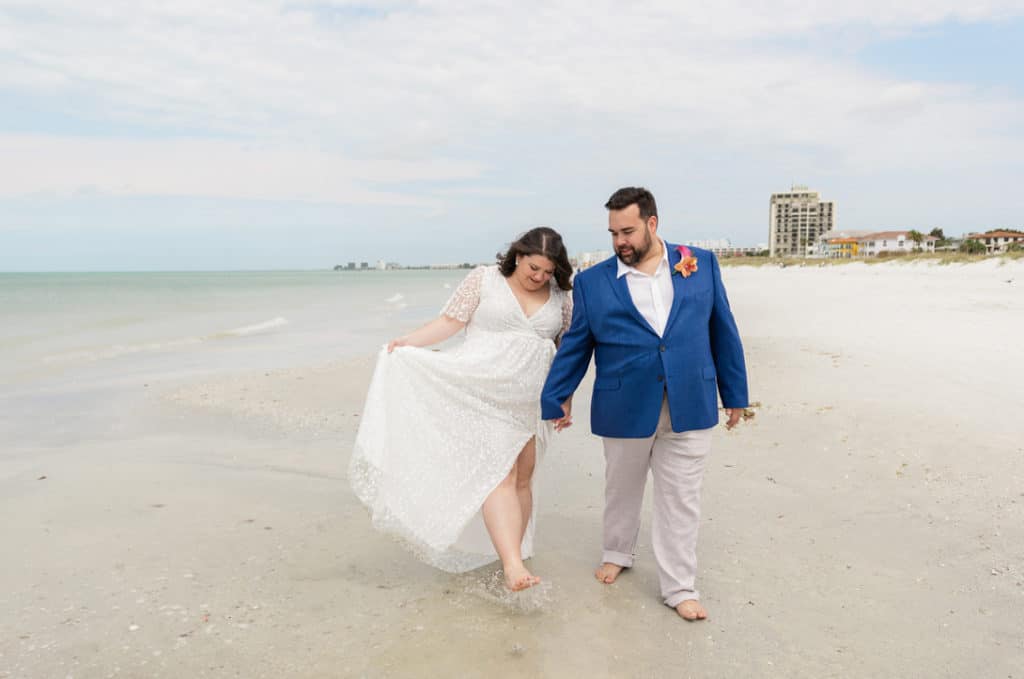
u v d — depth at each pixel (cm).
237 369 1037
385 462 335
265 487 493
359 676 262
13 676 261
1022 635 277
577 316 324
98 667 268
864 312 1509
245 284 6788
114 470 532
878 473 468
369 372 979
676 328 306
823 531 388
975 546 355
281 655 277
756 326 1332
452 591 336
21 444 619
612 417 318
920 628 287
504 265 343
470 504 326
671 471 314
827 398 668
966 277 3062
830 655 272
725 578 341
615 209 301
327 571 357
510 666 269
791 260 7162
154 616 307
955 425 547
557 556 379
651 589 338
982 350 874
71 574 349
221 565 362
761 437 566
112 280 9312
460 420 336
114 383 917
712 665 269
